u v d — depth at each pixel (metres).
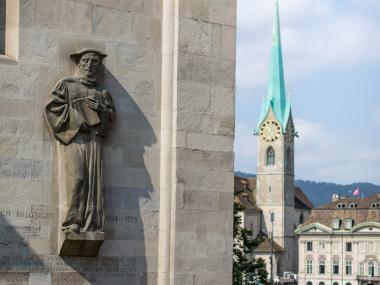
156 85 20.67
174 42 20.80
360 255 184.00
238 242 54.59
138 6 20.55
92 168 19.19
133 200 20.12
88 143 19.27
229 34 21.58
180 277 20.45
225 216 21.22
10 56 18.98
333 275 186.75
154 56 20.70
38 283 18.69
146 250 20.25
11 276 18.42
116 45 20.17
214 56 21.28
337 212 189.38
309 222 191.62
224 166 21.27
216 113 21.23
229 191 21.31
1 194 18.44
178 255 20.44
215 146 21.16
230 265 21.22
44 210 18.84
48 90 19.11
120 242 19.89
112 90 20.02
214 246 21.02
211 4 21.33
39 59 19.08
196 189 20.80
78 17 19.66
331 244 187.50
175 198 20.47
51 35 19.27
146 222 20.28
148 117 20.48
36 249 18.72
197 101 20.98
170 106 20.72
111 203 19.80
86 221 19.02
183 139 20.67
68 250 18.95
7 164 18.55
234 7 21.69
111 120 19.67
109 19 20.11
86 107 19.23
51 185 18.95
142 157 20.31
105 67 19.97
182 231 20.53
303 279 189.75
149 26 20.67
